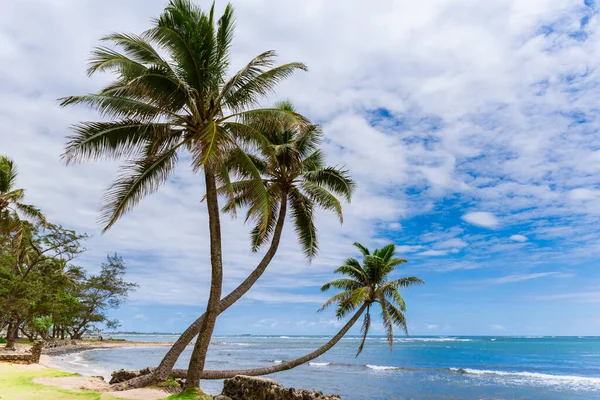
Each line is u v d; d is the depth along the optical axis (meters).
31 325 56.81
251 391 17.34
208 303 14.02
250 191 16.34
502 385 35.81
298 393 16.06
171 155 14.82
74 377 17.03
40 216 27.97
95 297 82.25
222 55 14.54
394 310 25.67
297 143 20.23
